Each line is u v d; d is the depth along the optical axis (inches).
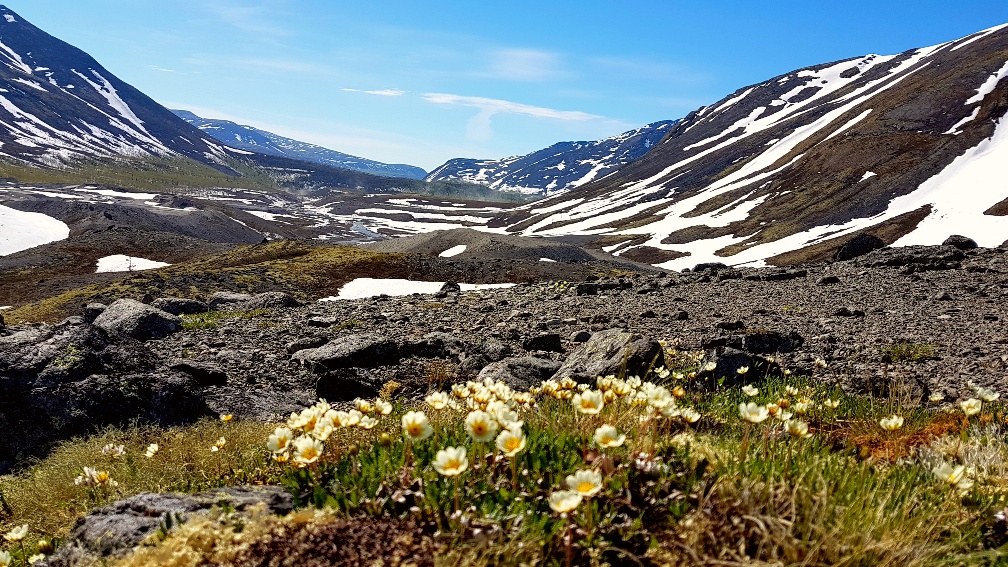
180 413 365.7
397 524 111.3
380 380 461.4
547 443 138.3
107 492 231.1
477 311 863.7
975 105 6117.1
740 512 111.3
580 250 4160.9
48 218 5285.4
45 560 146.3
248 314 927.0
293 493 130.9
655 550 104.2
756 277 1046.4
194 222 5856.3
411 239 4968.0
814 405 275.6
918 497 139.7
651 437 137.7
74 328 407.5
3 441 327.9
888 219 4485.7
